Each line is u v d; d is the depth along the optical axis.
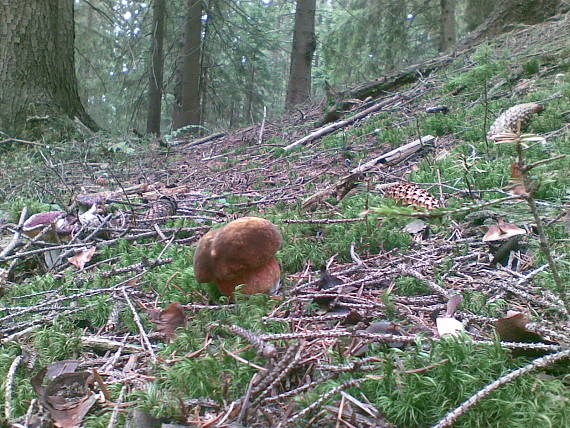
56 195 1.31
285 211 1.04
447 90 1.93
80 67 4.96
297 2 4.07
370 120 1.92
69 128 2.60
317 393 0.41
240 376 0.43
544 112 1.36
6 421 0.42
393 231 0.80
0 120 2.53
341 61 4.38
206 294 0.65
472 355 0.42
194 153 2.29
